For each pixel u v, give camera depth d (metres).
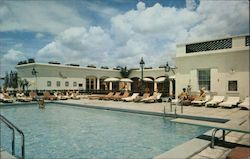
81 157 5.99
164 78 25.23
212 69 15.61
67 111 15.81
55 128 9.87
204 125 5.97
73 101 20.95
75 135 8.51
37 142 7.55
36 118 12.77
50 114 14.38
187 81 16.97
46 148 6.85
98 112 14.77
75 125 10.50
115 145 7.08
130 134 8.52
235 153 4.23
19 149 6.72
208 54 15.74
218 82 15.35
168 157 4.47
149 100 18.12
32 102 20.52
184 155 4.59
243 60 14.25
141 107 14.39
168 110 12.43
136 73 34.84
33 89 27.62
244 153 4.20
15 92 27.48
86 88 32.12
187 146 5.22
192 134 8.34
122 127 9.84
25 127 10.17
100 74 33.81
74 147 6.91
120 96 21.80
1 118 4.77
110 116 13.02
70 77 30.06
